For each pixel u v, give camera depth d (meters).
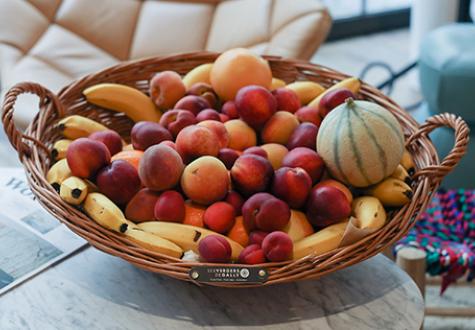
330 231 0.83
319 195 0.83
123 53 1.84
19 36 1.79
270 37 1.67
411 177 0.90
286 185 0.83
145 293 0.84
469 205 1.40
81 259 0.90
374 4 3.20
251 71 1.02
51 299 0.83
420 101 2.56
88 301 0.83
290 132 0.95
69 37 1.83
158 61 1.14
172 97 1.03
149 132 0.91
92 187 0.86
